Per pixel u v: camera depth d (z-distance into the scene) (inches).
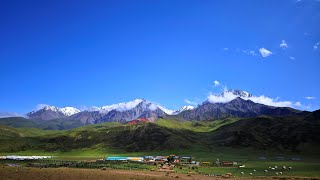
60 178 3225.9
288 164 5880.9
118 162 6437.0
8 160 6919.3
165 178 3508.9
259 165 5738.2
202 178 3730.3
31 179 3107.8
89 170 4192.9
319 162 6515.8
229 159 7800.2
